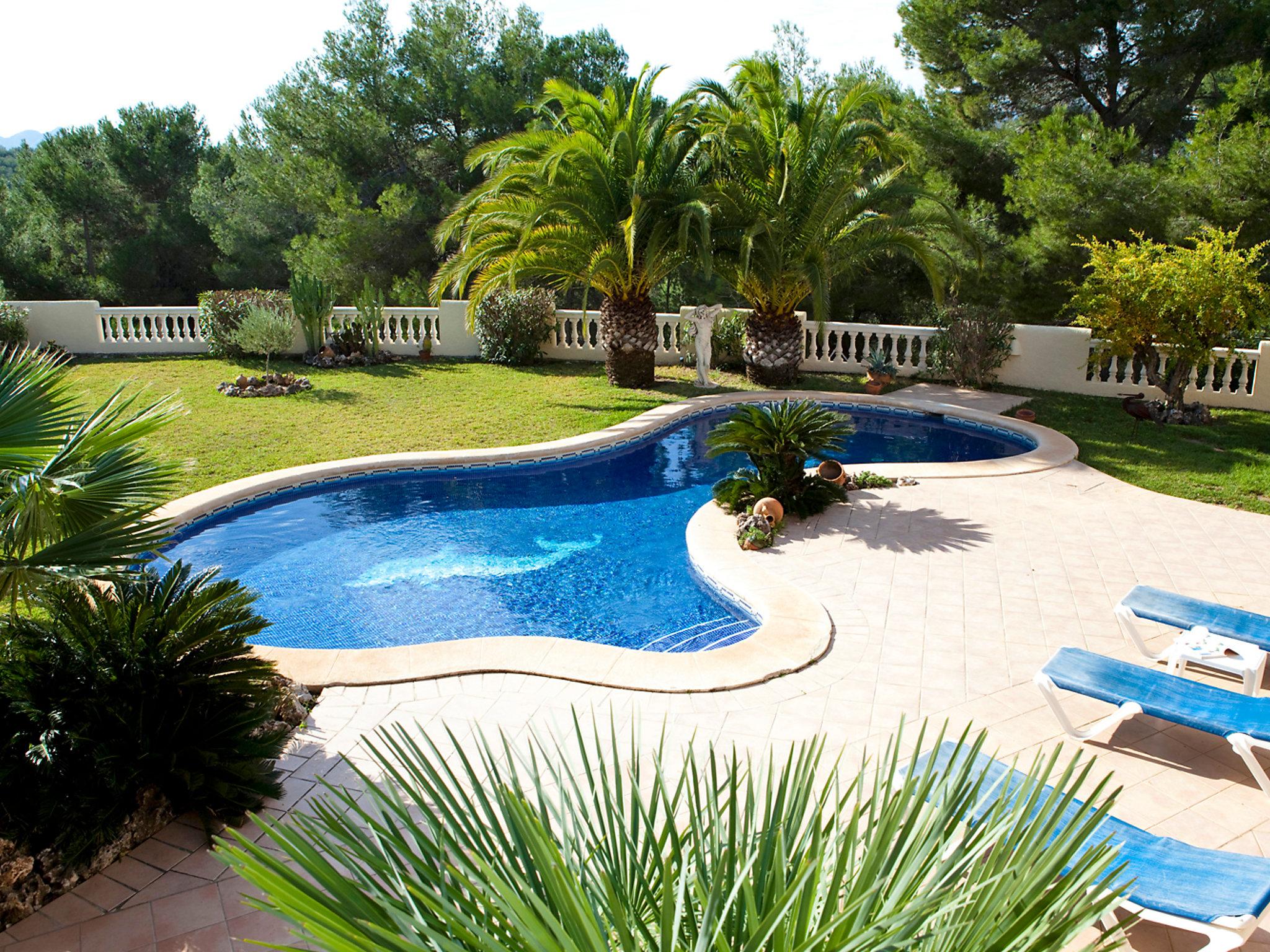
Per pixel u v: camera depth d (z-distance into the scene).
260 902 2.10
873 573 8.24
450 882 2.28
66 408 4.95
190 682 4.82
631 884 2.29
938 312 18.17
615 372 16.78
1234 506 10.08
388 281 26.62
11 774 4.27
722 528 9.55
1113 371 15.78
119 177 32.91
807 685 6.18
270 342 17.12
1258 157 16.36
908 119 21.39
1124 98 22.34
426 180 29.59
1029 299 20.23
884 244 16.05
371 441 12.67
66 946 3.96
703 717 5.77
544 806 2.40
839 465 10.74
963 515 9.83
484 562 9.13
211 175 32.34
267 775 5.01
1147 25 20.19
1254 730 4.78
